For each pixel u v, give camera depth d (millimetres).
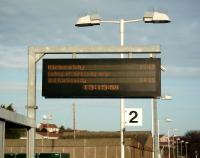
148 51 19219
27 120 17734
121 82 18984
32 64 19594
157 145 31188
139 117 23500
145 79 19000
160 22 21641
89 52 19438
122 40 25141
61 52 19516
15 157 33375
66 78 19031
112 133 72812
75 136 71688
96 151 51031
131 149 51469
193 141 159750
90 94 18938
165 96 35375
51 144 51281
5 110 14320
